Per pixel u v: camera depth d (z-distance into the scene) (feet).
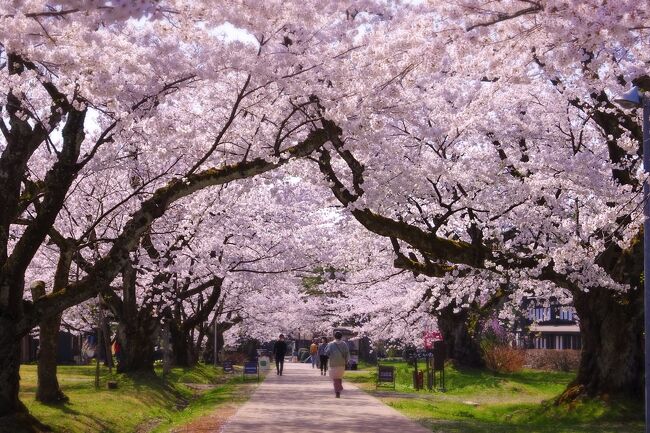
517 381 105.19
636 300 57.31
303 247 85.40
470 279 63.36
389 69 36.65
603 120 55.42
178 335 126.11
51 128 40.68
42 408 50.78
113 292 84.28
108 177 63.62
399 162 47.65
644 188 37.04
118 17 25.59
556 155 51.60
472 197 52.70
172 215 69.87
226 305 136.98
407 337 110.52
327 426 47.88
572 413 58.08
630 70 37.22
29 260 39.73
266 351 261.85
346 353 72.08
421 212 56.03
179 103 46.98
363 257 80.69
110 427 51.72
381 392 83.87
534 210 52.49
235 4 32.01
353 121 40.65
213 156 47.29
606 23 28.94
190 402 79.56
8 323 39.17
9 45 28.99
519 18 34.58
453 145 57.93
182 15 31.50
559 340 186.09
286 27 37.37
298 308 145.18
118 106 37.73
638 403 57.16
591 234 50.44
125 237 40.01
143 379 79.66
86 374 103.14
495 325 141.08
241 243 82.69
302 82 38.60
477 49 35.60
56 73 38.52
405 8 38.78
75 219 65.31
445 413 62.39
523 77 37.63
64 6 28.78
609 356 58.80
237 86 41.52
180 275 79.51
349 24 39.06
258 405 63.05
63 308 39.99
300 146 43.29
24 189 54.44
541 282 61.36
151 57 35.96
